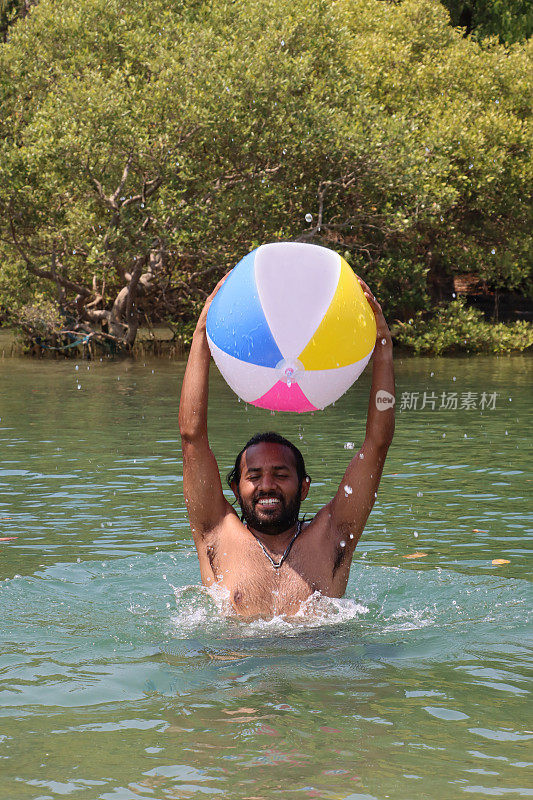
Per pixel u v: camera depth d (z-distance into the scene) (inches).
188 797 144.7
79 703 184.5
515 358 1294.3
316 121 1231.5
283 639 222.2
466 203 1505.9
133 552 319.6
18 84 1350.9
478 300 1857.8
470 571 293.6
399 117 1322.6
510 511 384.2
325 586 240.4
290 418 690.2
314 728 170.9
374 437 238.4
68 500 408.8
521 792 145.3
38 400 818.8
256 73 1221.7
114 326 1380.4
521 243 1530.5
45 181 1203.2
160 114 1234.0
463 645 220.4
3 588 272.5
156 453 534.3
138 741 165.9
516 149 1494.8
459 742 164.7
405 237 1424.7
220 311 227.0
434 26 1563.7
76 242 1332.4
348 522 244.5
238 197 1269.7
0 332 1720.0
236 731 169.8
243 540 244.1
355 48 1445.6
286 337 217.2
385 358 237.8
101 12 1358.3
